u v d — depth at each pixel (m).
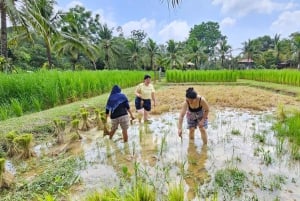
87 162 4.81
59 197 3.54
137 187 2.89
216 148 5.47
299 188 3.68
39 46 38.66
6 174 4.01
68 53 35.88
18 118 7.33
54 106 9.73
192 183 3.85
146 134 6.74
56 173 4.29
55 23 25.53
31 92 9.39
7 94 8.95
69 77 11.60
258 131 6.87
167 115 9.47
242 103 11.70
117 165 4.65
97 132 7.00
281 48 57.50
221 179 3.93
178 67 51.75
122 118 5.93
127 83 19.62
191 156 5.00
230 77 28.39
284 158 4.82
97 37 52.28
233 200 3.34
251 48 57.84
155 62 50.34
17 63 29.02
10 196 3.61
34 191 3.73
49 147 5.80
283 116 8.48
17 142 5.00
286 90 16.89
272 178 3.98
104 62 47.72
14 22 12.93
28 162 4.93
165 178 3.98
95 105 9.89
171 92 16.59
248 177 4.02
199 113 5.66
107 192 2.89
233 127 7.38
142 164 4.66
